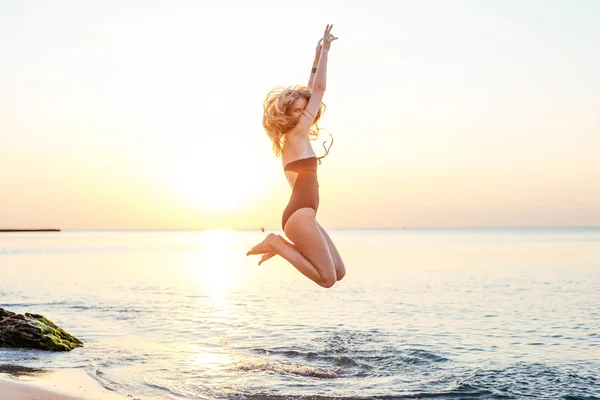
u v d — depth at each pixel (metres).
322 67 5.44
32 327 13.02
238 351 12.88
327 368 11.43
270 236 5.43
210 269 42.00
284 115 5.40
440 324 16.70
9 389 9.03
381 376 10.95
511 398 9.66
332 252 5.53
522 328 16.14
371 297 23.47
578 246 83.31
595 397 9.73
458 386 10.27
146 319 17.59
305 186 5.40
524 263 45.06
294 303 21.58
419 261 49.00
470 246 87.69
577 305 20.89
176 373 10.88
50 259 55.38
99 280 32.00
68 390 9.32
